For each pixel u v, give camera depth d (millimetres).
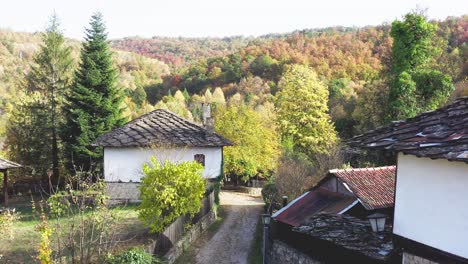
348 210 13602
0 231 15523
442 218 6840
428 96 29156
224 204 28375
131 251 12430
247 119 38344
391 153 7941
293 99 40312
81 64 32031
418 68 30562
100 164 31094
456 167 6555
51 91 34406
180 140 25203
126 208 23188
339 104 46812
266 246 15672
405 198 7734
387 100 31281
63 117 34125
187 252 16906
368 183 14320
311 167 26719
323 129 39312
